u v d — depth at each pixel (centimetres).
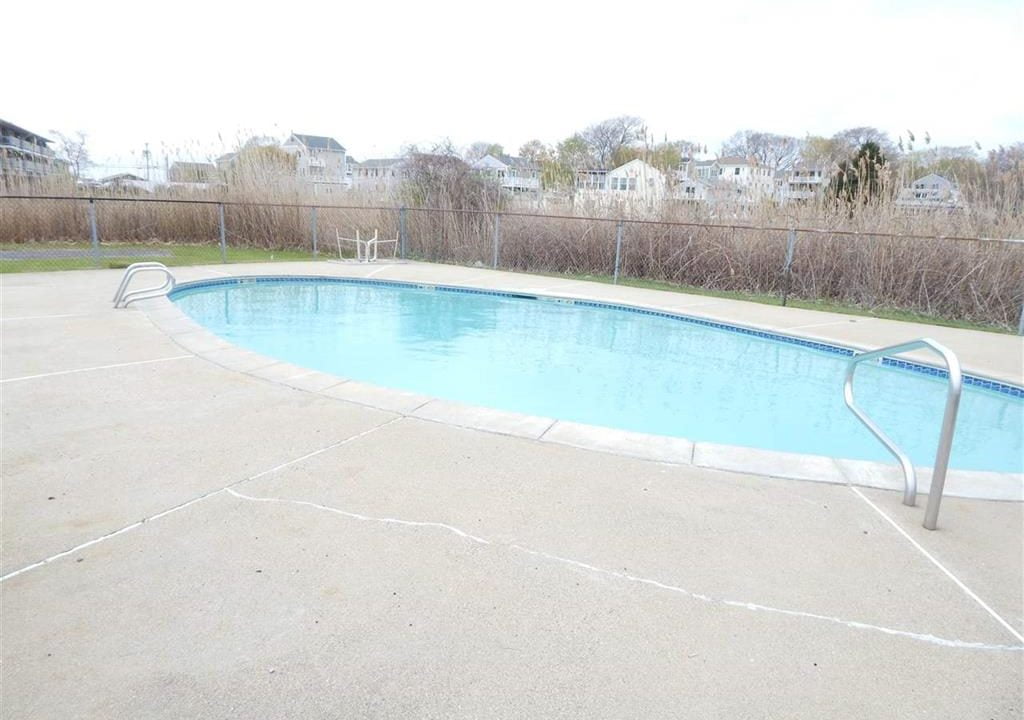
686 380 640
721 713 160
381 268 1212
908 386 632
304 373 464
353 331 809
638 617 199
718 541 248
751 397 592
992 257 891
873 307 963
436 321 876
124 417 364
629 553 237
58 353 499
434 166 1512
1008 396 575
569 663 177
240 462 306
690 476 309
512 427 366
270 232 1437
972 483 315
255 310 907
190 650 176
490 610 199
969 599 215
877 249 968
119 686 161
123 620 187
